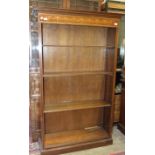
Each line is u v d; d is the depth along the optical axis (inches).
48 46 85.7
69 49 93.1
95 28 95.7
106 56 99.5
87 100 102.0
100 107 101.7
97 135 97.0
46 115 94.9
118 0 104.1
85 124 104.4
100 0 91.7
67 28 90.6
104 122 104.1
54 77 92.7
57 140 91.0
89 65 98.7
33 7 74.9
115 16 83.0
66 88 96.5
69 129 101.6
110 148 92.2
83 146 89.9
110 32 93.7
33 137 93.5
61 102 96.8
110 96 96.1
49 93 93.5
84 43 95.5
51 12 72.9
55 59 91.4
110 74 93.1
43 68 85.3
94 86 102.1
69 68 95.0
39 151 86.0
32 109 91.0
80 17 77.7
